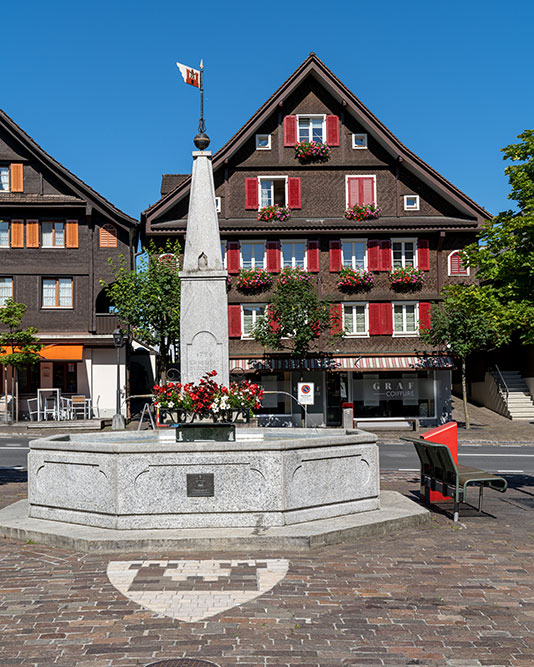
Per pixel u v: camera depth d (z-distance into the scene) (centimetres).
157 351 3556
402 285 3212
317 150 3216
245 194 3209
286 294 2867
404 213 3247
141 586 663
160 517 842
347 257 3250
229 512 844
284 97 3183
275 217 3184
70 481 894
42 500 927
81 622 569
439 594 639
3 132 3262
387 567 730
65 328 3259
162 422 1155
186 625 561
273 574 702
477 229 3198
